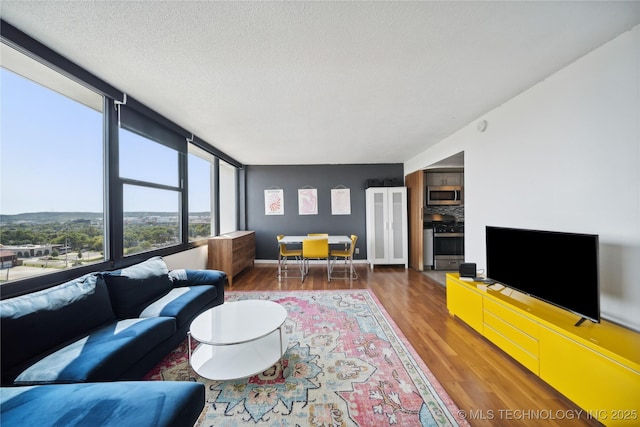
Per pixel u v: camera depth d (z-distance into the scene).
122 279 1.97
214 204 4.62
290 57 1.70
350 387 1.59
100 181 2.22
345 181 5.44
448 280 2.62
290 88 2.13
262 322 1.78
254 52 1.64
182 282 2.65
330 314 2.73
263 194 5.45
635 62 1.42
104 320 1.76
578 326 1.46
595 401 1.25
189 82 2.03
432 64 1.79
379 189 5.02
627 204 1.47
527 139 2.17
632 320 1.45
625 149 1.48
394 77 1.96
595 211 1.64
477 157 2.84
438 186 4.98
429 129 3.21
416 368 1.77
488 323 2.04
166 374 1.74
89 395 1.03
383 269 4.88
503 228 2.15
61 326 1.46
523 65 1.81
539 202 2.05
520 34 1.48
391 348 2.04
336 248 5.41
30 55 1.52
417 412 1.38
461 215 5.19
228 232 5.08
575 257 1.53
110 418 0.92
